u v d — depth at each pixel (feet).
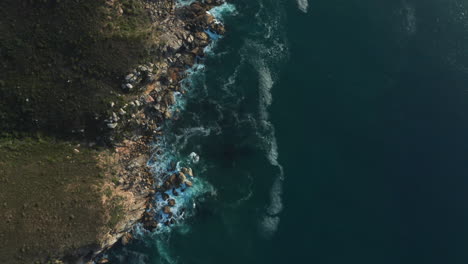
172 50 271.08
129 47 250.37
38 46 231.30
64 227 205.36
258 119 268.21
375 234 236.43
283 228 234.58
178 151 253.24
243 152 256.32
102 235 212.02
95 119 236.43
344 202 244.63
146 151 248.93
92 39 240.73
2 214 196.75
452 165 261.85
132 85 248.93
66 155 228.02
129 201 227.81
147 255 222.28
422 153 265.13
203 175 247.09
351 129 270.46
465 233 240.12
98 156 235.40
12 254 192.54
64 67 235.61
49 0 233.35
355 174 254.68
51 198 208.64
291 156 257.55
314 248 229.86
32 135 228.22
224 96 273.54
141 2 268.00
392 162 260.42
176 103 266.77
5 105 224.74
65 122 232.73
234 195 242.17
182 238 228.63
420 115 279.49
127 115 245.45
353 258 228.43
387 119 276.21
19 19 229.45
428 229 240.53
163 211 233.76
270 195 242.99
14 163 213.87
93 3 243.81
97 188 221.66
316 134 266.57
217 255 225.35
